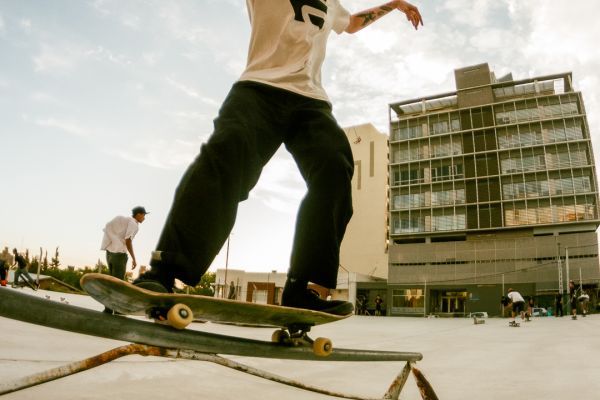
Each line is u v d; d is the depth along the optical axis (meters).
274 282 58.84
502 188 46.16
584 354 5.47
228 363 1.40
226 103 1.56
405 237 49.19
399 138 52.69
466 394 2.83
